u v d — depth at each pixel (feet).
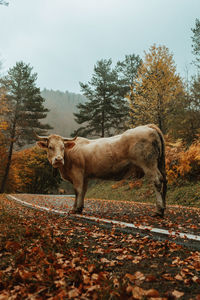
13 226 15.14
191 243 11.79
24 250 10.84
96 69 108.06
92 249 11.64
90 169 23.20
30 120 102.83
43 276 8.19
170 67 53.11
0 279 8.19
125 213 24.40
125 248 11.41
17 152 113.80
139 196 52.08
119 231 15.26
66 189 147.13
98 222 18.11
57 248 11.25
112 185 70.18
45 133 109.09
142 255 10.55
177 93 52.90
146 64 54.65
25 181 112.57
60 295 6.96
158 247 11.71
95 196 69.10
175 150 49.55
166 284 7.80
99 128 106.63
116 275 8.55
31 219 18.67
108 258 10.36
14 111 98.17
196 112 49.19
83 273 8.36
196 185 41.42
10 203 34.83
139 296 6.71
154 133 21.40
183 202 38.58
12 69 103.19
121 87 108.99
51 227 15.72
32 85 107.24
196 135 47.83
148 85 52.75
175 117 50.08
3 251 11.21
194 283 7.82
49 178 119.34
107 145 22.66
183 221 18.75
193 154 43.19
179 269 8.93
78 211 22.94
